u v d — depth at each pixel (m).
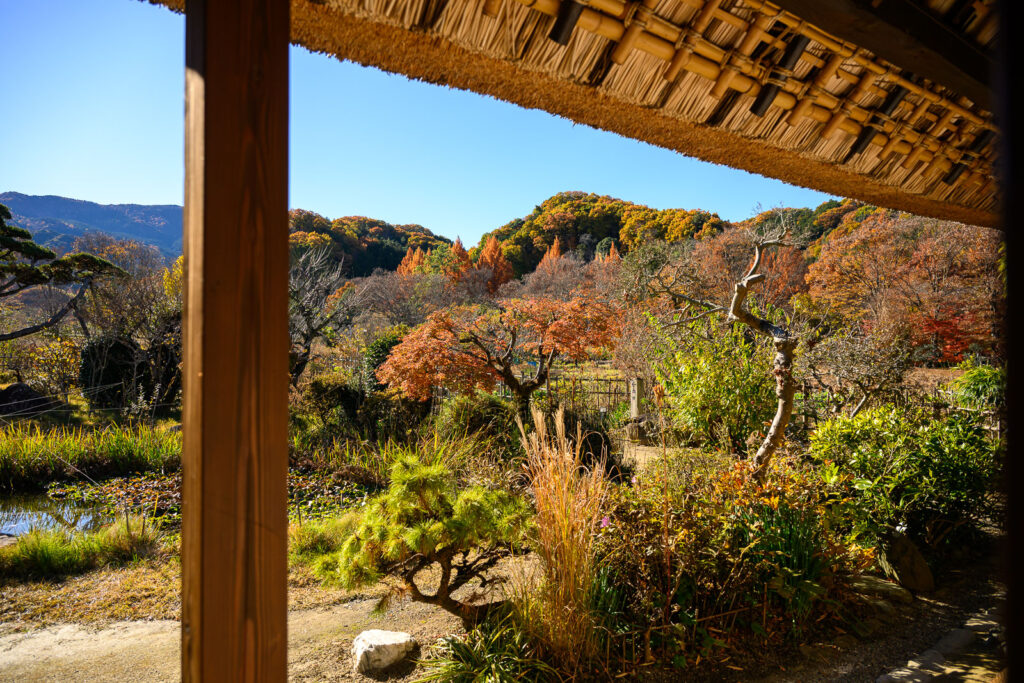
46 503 5.67
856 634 2.96
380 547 2.52
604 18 1.26
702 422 6.31
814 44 1.43
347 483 5.95
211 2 0.63
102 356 10.12
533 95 1.52
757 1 1.28
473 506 2.62
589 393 8.35
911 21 1.03
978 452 4.00
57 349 10.80
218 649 0.64
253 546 0.65
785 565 3.00
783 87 1.49
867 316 14.91
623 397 8.52
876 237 16.36
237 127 0.65
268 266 0.67
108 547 4.38
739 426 6.24
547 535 2.65
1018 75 0.36
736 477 3.38
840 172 1.89
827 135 1.68
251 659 0.65
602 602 2.62
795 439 5.85
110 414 9.36
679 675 2.52
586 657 2.51
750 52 1.41
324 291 11.62
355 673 2.65
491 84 1.48
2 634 3.23
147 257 13.37
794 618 2.91
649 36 1.31
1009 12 0.36
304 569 4.00
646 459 5.79
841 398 6.93
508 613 2.66
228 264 0.64
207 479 0.63
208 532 0.63
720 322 7.91
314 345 13.12
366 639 2.78
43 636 3.20
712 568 2.81
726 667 2.60
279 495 0.67
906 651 2.82
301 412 7.79
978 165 1.94
